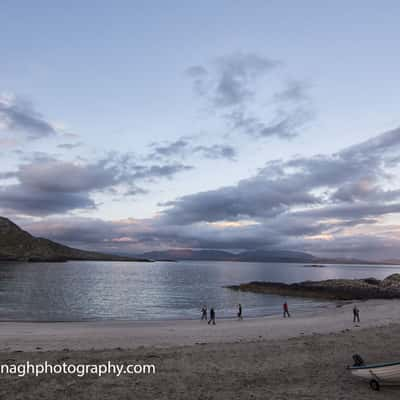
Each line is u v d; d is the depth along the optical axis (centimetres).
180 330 2981
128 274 16150
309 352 1883
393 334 2420
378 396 1225
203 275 16700
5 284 8931
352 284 8400
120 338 2545
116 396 1214
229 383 1367
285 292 7669
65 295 6888
